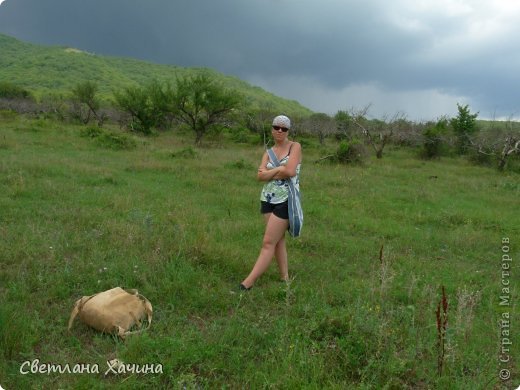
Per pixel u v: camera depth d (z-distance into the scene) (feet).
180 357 10.28
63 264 15.62
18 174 31.42
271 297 14.37
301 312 13.25
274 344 11.28
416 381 10.49
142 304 12.09
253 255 18.16
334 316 12.36
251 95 375.45
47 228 19.51
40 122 83.15
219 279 15.31
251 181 39.32
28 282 13.97
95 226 20.79
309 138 132.98
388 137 90.22
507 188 46.80
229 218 24.54
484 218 29.86
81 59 419.13
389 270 16.97
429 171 62.23
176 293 13.93
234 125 125.08
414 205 33.81
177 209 25.40
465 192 43.16
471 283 17.48
